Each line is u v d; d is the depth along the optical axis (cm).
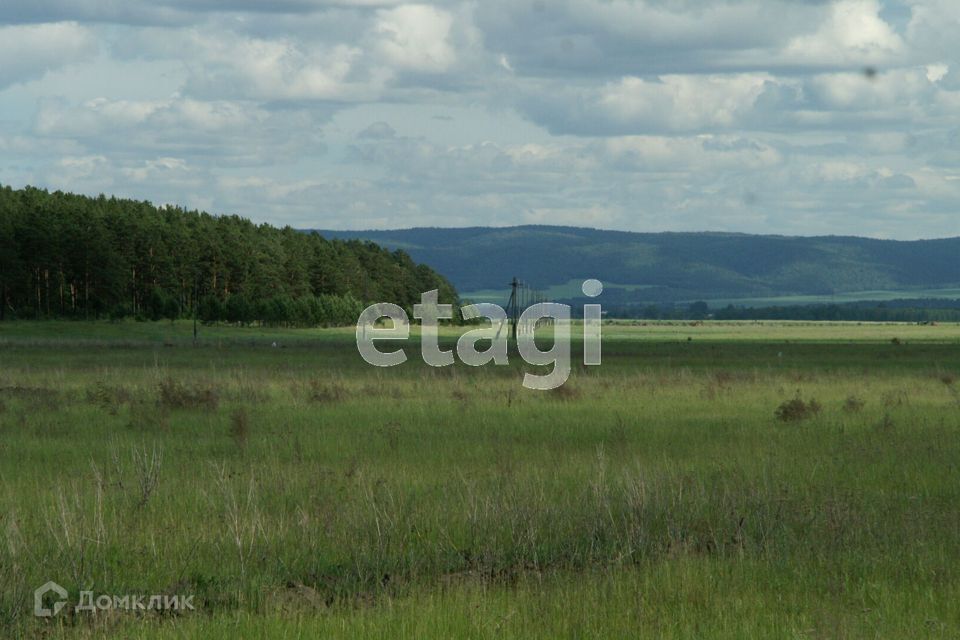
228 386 4772
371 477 2184
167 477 2219
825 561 1563
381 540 1609
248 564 1543
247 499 1928
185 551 1602
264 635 1255
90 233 19625
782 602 1384
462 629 1267
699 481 2094
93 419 3441
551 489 2066
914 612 1337
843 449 2711
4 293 18100
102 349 10300
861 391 4888
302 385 4853
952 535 1695
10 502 1897
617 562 1545
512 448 2753
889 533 1700
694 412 3847
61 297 19125
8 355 8612
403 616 1308
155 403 3784
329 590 1464
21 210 19888
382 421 3472
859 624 1287
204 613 1364
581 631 1269
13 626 1303
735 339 19425
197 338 16362
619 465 2402
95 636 1284
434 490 2036
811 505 1897
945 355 10425
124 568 1527
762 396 4550
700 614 1338
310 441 2884
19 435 2995
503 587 1446
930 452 2617
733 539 1703
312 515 1795
